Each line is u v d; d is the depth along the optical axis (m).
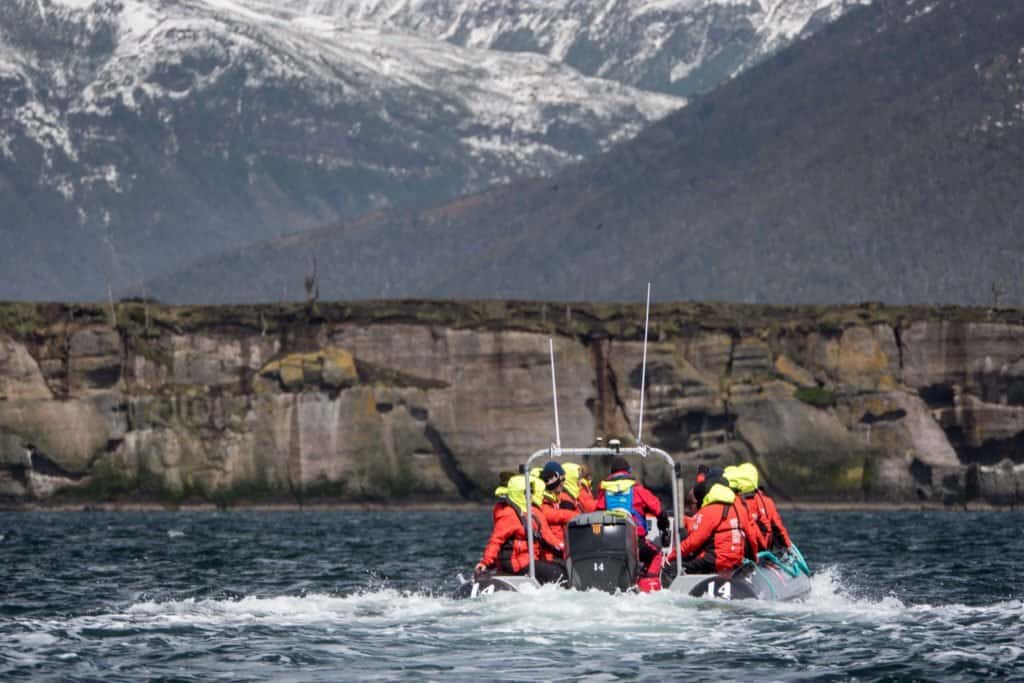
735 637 73.31
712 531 83.00
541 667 67.12
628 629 74.38
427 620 79.25
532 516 82.12
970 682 64.50
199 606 86.38
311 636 75.75
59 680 65.25
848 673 66.06
